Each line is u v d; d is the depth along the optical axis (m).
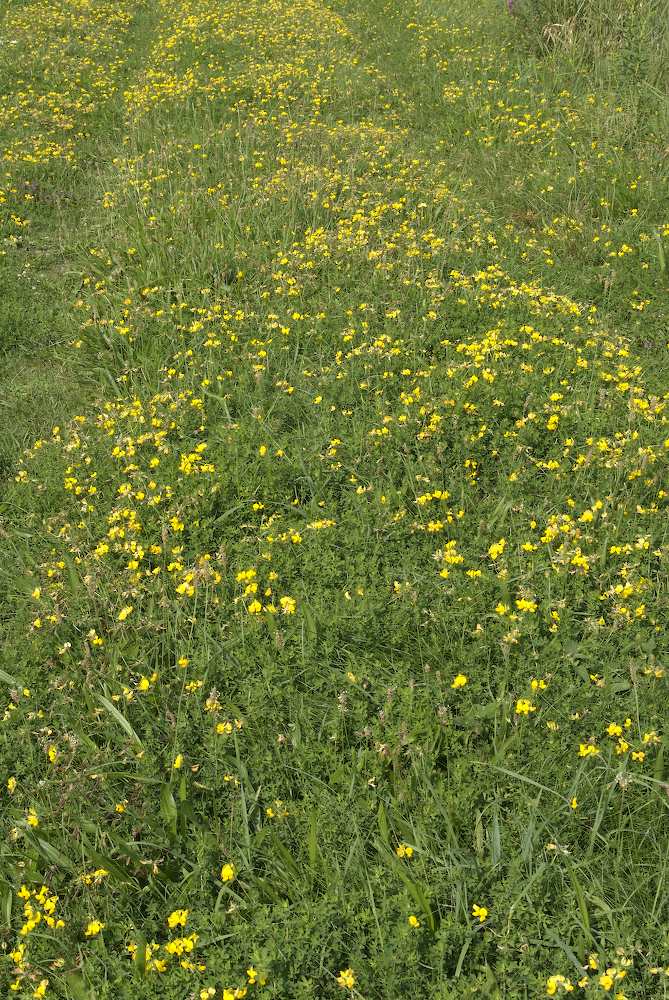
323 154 8.97
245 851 3.08
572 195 8.04
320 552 4.31
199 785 3.28
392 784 3.27
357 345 6.07
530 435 4.97
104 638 4.01
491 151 9.27
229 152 9.05
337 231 7.48
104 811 3.31
